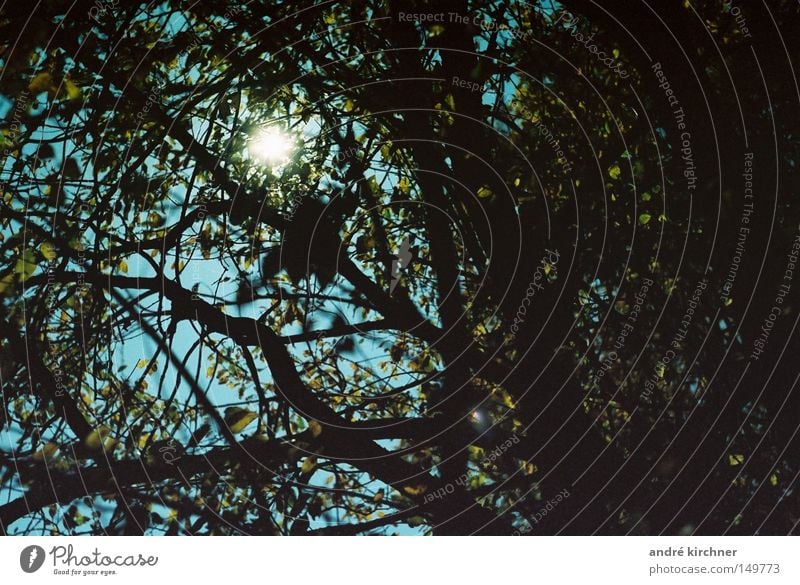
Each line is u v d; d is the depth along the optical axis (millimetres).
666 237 5195
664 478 4797
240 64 5402
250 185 5402
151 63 5293
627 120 5324
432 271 5410
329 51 5520
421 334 5320
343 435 5180
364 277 5414
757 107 5234
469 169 5320
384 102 5430
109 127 5238
